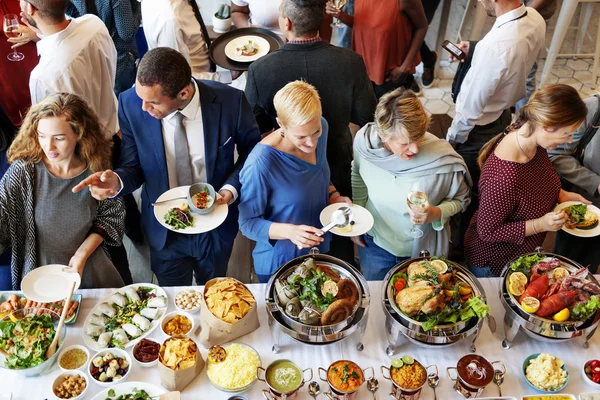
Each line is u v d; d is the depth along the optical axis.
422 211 2.38
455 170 2.49
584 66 5.49
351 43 4.46
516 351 2.21
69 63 2.96
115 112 3.49
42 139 2.36
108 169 2.59
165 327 2.26
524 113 2.38
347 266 2.23
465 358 2.08
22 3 2.88
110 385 2.03
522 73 3.18
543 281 2.17
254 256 2.72
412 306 2.06
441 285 2.10
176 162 2.65
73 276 2.32
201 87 2.54
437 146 2.51
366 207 2.81
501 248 2.67
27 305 2.29
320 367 2.13
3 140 2.92
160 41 3.59
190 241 2.80
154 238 2.82
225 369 2.02
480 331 2.26
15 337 2.12
